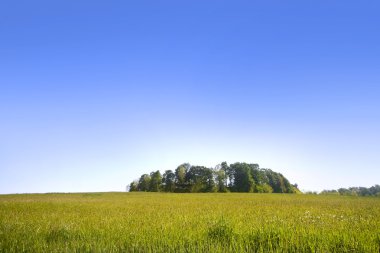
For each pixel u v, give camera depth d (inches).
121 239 341.7
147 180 4667.8
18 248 308.2
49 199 1840.6
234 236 344.5
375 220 527.5
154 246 304.3
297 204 1188.5
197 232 370.3
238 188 4446.4
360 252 276.4
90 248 301.1
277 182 4985.2
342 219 565.9
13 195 2652.6
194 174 4571.9
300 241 310.8
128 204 1179.9
